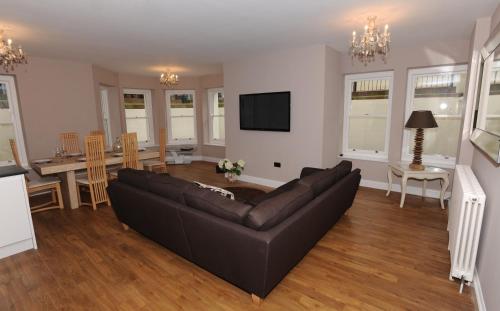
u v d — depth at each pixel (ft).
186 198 7.07
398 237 9.55
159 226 8.01
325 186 8.32
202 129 24.91
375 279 7.24
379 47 9.38
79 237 9.79
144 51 14.24
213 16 9.25
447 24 10.27
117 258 8.38
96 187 12.76
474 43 9.81
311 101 13.99
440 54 12.76
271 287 6.27
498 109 6.58
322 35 11.66
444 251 8.60
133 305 6.38
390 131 14.71
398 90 14.12
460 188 7.24
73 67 16.57
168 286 7.05
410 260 8.12
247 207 6.14
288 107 14.70
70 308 6.30
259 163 16.70
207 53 14.88
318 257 8.34
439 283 7.06
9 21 9.47
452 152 13.71
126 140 13.67
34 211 11.91
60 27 10.16
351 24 10.22
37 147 15.48
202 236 6.63
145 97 24.06
